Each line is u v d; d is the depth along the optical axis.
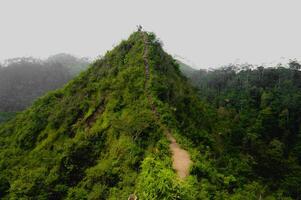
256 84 79.56
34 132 42.00
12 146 42.47
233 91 76.12
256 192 30.58
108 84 39.72
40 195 28.58
